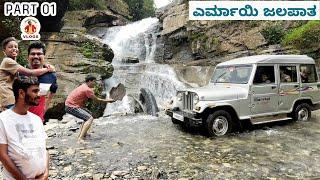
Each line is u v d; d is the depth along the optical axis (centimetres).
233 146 713
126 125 932
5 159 268
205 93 783
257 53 1986
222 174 548
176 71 1888
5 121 275
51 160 608
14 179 277
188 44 2598
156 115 1091
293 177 537
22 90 281
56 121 1002
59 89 1259
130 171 556
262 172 558
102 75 1559
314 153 664
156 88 1803
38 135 292
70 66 1516
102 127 904
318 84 986
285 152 670
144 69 2019
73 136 794
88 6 3431
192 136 802
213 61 2120
